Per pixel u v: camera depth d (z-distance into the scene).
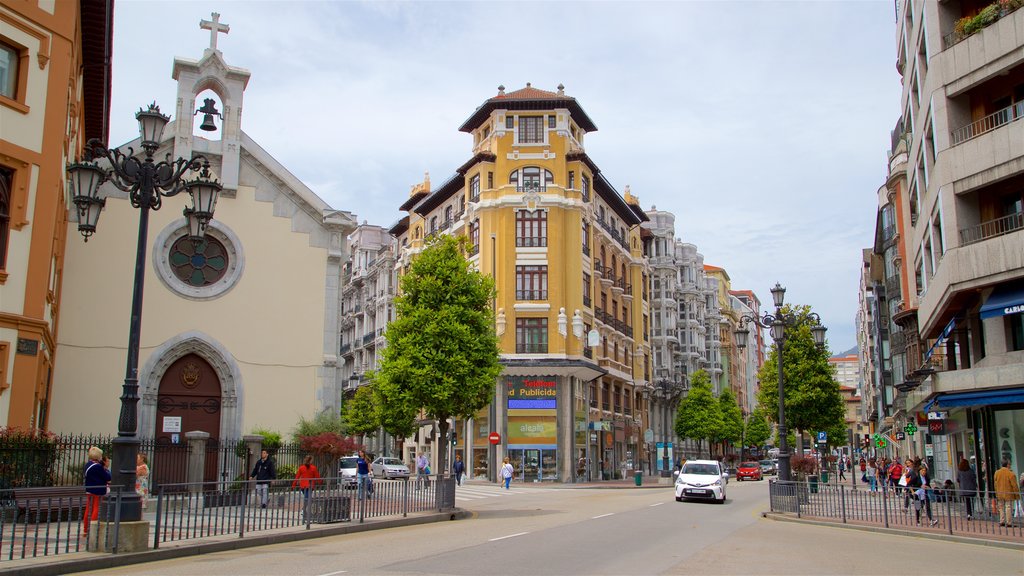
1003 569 12.72
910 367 35.69
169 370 25.92
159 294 25.75
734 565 12.37
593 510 25.91
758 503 31.58
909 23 29.56
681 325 88.88
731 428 82.88
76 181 13.68
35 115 18.70
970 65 22.78
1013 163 21.30
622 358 62.44
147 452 22.77
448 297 30.02
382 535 17.22
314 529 16.94
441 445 29.98
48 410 23.50
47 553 12.15
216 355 26.19
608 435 56.88
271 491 17.39
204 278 26.80
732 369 111.62
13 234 18.05
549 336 50.09
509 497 34.34
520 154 52.31
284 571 11.17
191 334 25.89
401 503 21.70
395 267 69.69
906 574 11.83
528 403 49.31
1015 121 21.33
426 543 15.27
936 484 32.94
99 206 14.05
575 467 49.50
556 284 50.53
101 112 28.36
